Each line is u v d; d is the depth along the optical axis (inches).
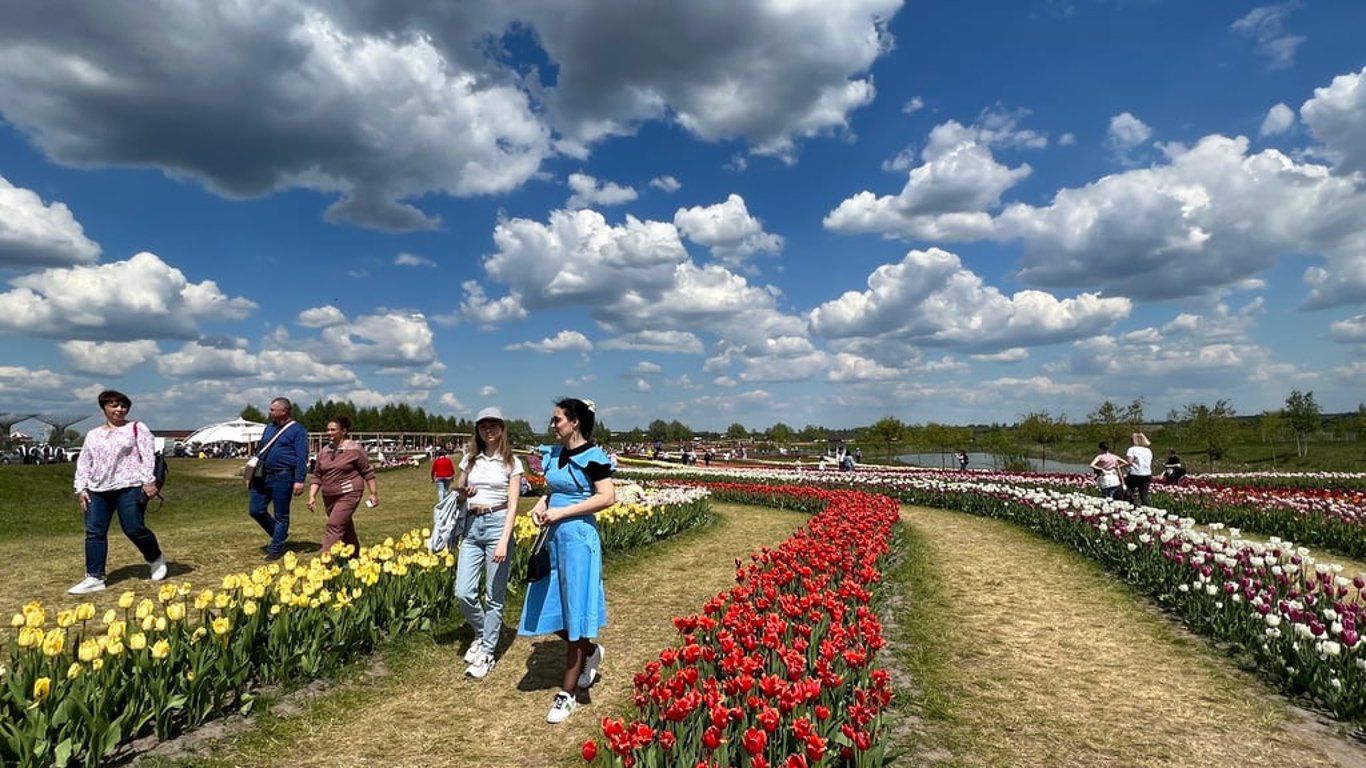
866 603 265.3
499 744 185.0
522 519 399.9
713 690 153.0
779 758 148.9
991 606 335.6
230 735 185.3
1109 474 664.4
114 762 167.5
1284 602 259.0
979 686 230.7
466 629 282.4
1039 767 176.2
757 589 273.1
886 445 2938.0
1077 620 312.2
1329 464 1775.3
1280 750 187.5
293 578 232.2
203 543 449.1
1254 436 2472.9
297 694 213.3
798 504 788.6
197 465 1531.7
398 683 227.5
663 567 431.2
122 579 342.3
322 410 3624.5
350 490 376.8
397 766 173.0
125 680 176.4
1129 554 401.7
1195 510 651.5
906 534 551.8
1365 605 265.3
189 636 203.3
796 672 172.1
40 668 171.9
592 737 188.7
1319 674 219.6
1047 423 2295.8
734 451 3193.9
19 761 147.2
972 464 2573.8
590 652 221.5
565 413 211.2
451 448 2807.6
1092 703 218.1
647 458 2443.4
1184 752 185.6
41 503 719.7
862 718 153.9
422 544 342.3
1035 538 548.7
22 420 2320.4
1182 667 251.4
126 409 331.0
